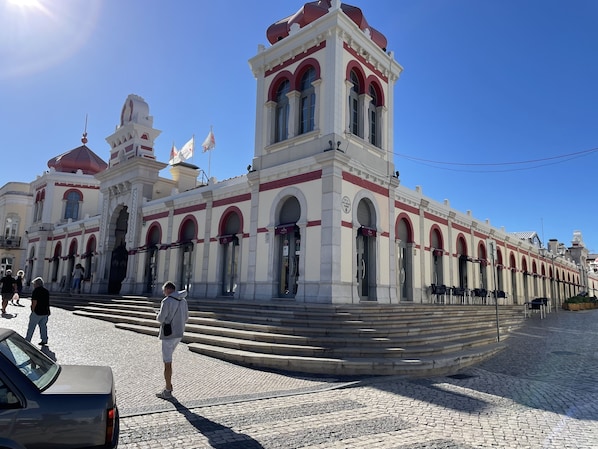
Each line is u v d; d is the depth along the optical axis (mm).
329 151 14812
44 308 10648
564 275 50250
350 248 15172
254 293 16641
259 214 17250
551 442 5133
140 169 25797
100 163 39125
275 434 5180
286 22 18625
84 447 3279
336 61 15914
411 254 20312
